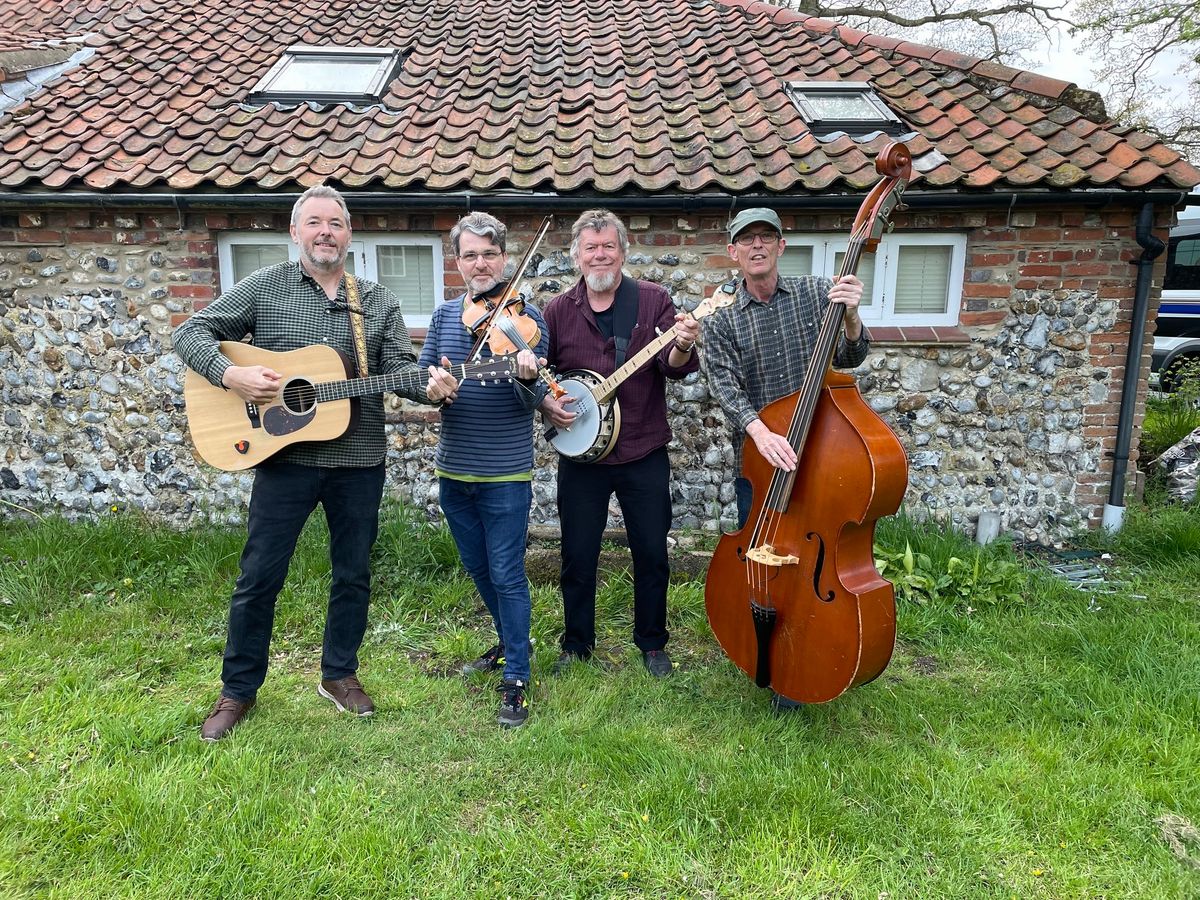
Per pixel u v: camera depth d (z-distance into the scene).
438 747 2.76
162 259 4.71
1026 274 4.59
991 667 3.34
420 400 2.82
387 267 4.85
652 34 6.15
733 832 2.33
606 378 3.00
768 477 2.73
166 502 4.95
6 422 4.91
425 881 2.15
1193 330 11.05
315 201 2.66
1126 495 4.90
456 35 6.21
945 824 2.36
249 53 5.90
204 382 2.77
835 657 2.53
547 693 3.13
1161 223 4.50
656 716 2.97
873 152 4.56
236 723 2.86
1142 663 3.19
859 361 2.94
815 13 13.13
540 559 4.22
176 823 2.31
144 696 3.09
